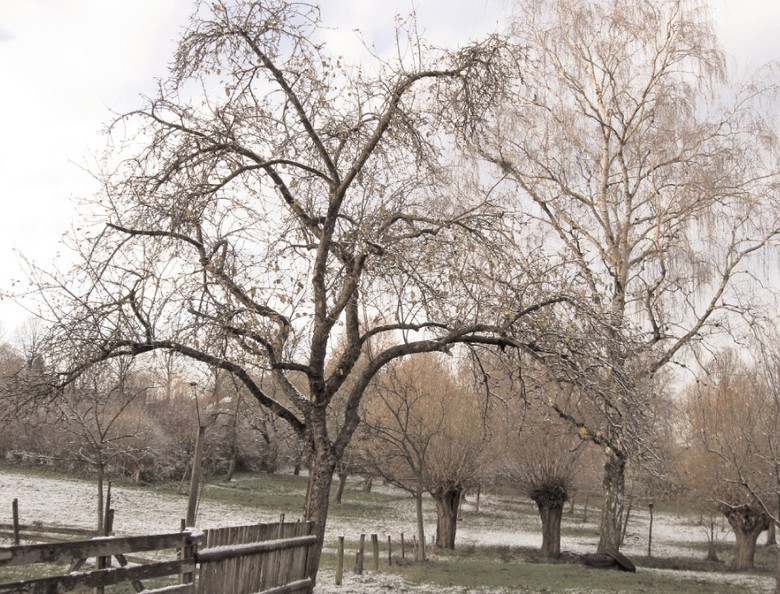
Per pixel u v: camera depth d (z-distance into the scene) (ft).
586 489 107.45
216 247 39.78
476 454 95.50
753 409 88.69
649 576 77.82
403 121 40.16
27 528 50.42
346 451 92.27
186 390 84.17
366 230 39.37
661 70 74.69
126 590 42.24
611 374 39.99
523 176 75.15
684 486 107.45
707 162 72.64
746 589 72.90
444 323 40.81
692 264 71.10
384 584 62.49
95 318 35.88
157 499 114.11
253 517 111.86
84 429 53.88
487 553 95.66
